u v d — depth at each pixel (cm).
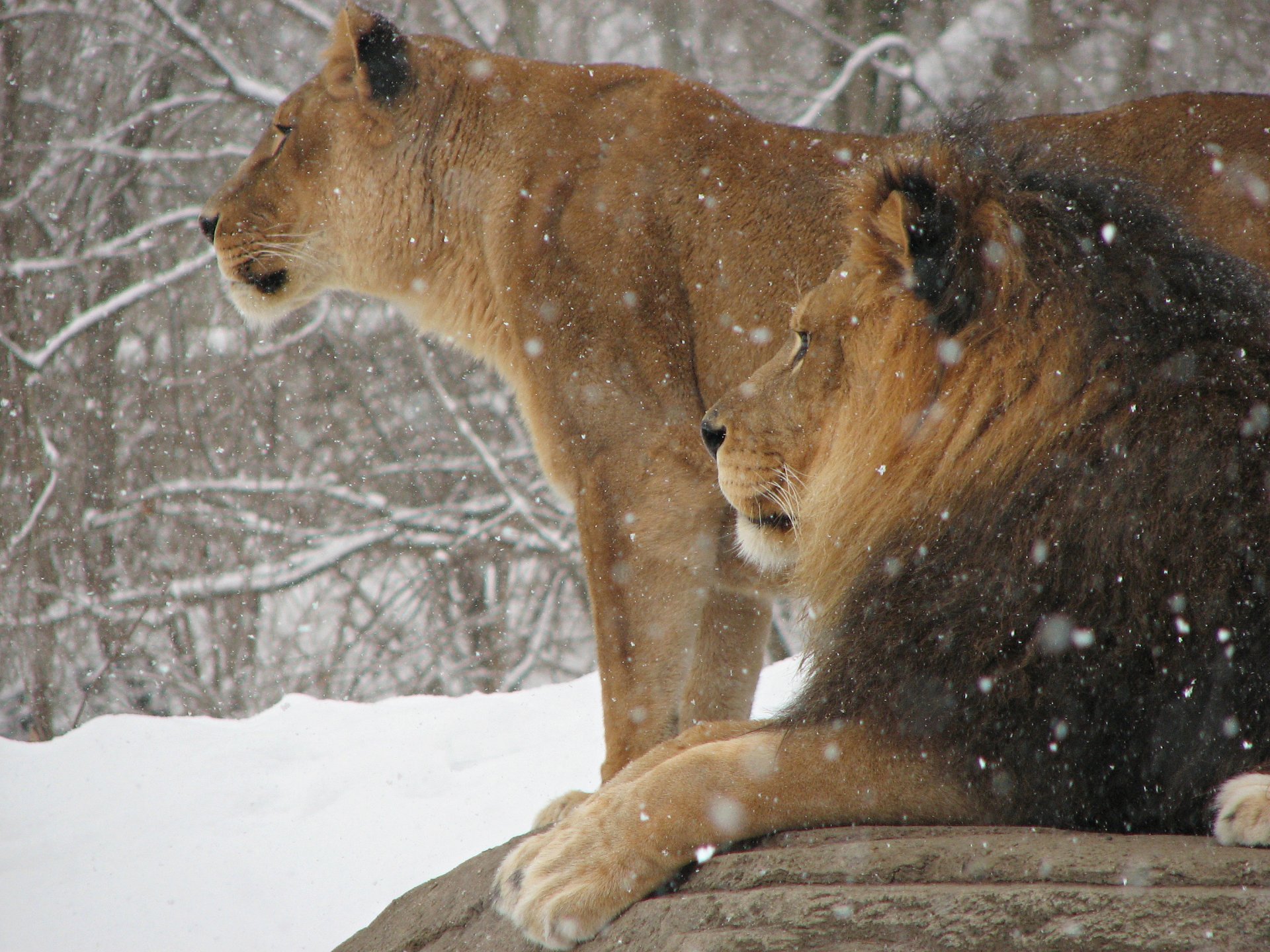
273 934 940
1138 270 539
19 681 2955
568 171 962
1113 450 514
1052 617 513
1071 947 410
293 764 1326
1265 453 498
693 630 881
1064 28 2883
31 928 969
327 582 3103
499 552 2923
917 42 2875
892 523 567
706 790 543
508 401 2922
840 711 552
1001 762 523
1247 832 446
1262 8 2847
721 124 956
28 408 2962
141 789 1282
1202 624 491
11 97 3053
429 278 1058
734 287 910
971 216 546
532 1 3105
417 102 1026
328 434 3053
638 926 509
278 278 1099
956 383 555
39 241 3056
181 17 2808
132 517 2909
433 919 641
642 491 889
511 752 1293
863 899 455
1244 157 902
